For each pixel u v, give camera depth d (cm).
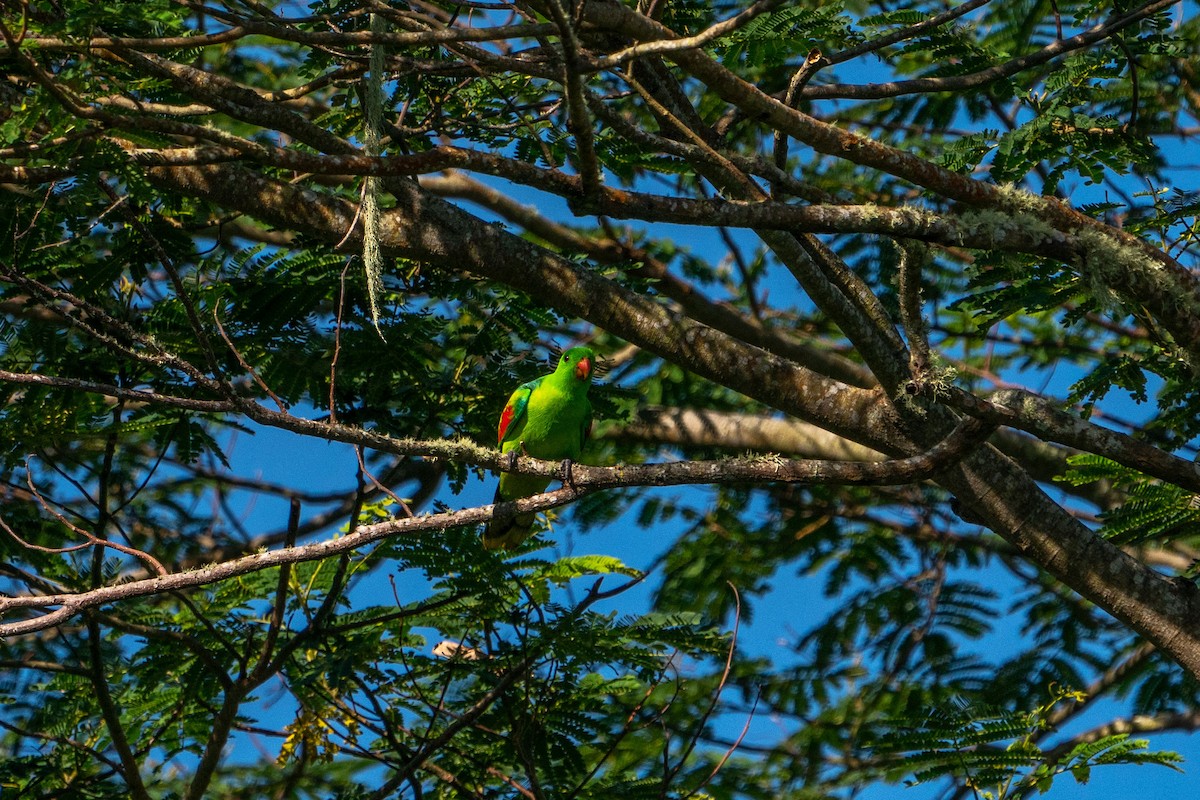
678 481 823
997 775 1009
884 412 1055
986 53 1112
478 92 1223
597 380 1366
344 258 1170
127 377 1163
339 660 1073
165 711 1177
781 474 821
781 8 1056
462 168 812
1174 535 1174
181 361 780
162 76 875
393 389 1229
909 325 852
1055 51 1032
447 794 1170
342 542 784
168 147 906
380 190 960
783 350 1716
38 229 1033
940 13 1026
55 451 1367
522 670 1056
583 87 795
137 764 1221
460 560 1068
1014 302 1012
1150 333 1002
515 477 1128
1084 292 980
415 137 1159
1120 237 908
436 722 1193
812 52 965
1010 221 874
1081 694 1027
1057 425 844
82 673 1045
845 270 1061
